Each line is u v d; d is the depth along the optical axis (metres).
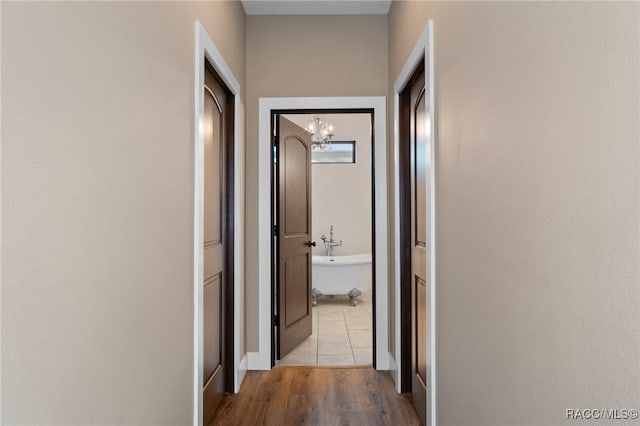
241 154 2.84
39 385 0.79
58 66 0.84
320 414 2.31
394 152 2.72
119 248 1.09
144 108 1.25
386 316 2.98
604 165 0.72
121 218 1.10
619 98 0.69
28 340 0.76
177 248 1.55
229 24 2.49
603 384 0.73
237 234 2.67
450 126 1.54
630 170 0.66
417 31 2.06
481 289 1.26
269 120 3.05
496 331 1.16
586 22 0.76
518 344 1.03
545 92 0.90
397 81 2.61
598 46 0.73
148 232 1.28
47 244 0.81
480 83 1.25
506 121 1.08
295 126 3.60
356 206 6.25
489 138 1.19
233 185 2.66
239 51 2.80
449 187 1.56
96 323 0.98
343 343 3.70
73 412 0.89
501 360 1.13
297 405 2.43
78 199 0.91
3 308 0.70
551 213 0.88
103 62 1.01
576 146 0.79
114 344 1.07
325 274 5.21
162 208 1.40
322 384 2.74
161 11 1.39
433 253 1.77
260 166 3.05
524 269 1.00
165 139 1.43
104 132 1.01
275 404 2.44
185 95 1.64
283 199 3.34
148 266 1.28
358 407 2.40
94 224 0.97
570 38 0.81
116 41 1.08
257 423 2.22
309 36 3.06
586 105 0.76
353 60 3.05
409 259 2.59
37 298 0.78
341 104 3.04
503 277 1.11
